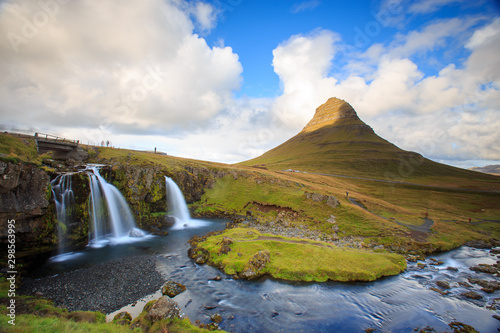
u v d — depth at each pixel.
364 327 22.33
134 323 19.59
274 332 21.02
